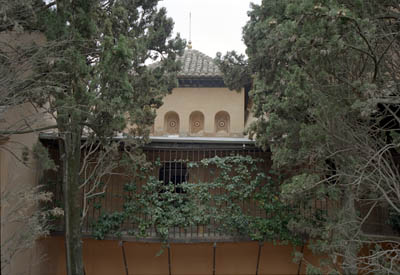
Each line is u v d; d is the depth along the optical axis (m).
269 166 10.01
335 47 5.67
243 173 9.50
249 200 9.50
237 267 10.25
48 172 9.64
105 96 7.07
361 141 6.84
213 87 14.83
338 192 7.34
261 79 8.73
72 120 7.09
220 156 10.13
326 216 8.55
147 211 9.27
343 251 7.30
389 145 6.54
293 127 7.49
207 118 14.62
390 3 6.75
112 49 6.80
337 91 6.60
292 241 9.22
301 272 10.33
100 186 9.95
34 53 7.14
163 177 10.30
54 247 10.15
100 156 8.38
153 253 10.25
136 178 9.92
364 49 6.01
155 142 9.73
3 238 6.93
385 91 6.70
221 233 9.42
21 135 8.57
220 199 9.40
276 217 9.28
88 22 7.16
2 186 7.65
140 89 8.65
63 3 7.11
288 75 7.13
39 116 8.29
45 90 6.78
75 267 7.40
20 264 8.30
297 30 5.92
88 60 8.16
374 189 6.78
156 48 9.52
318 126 6.72
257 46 8.18
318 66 6.27
